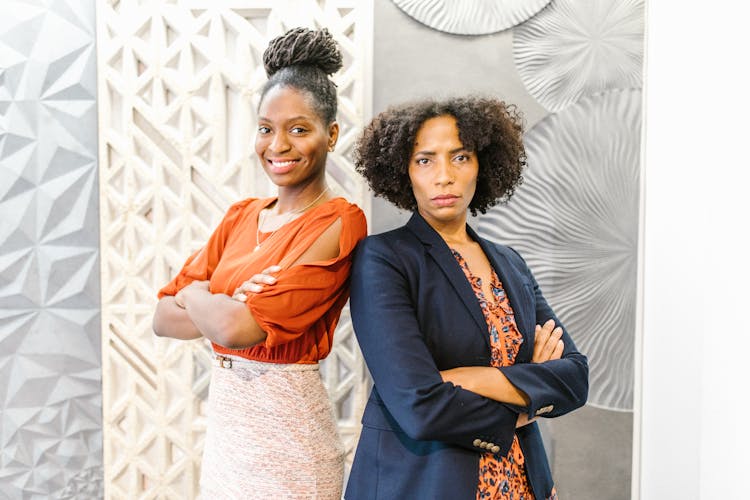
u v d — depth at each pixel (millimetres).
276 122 1471
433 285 1278
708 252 1573
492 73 1933
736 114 1433
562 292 1953
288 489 1410
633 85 1913
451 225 1390
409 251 1309
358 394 1941
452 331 1254
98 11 1944
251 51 1950
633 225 1924
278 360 1432
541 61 1928
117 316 2004
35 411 2031
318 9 1919
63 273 2016
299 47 1484
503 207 1958
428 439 1147
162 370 1989
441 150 1294
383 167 1434
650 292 1882
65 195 2002
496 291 1352
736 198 1426
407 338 1205
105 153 1966
